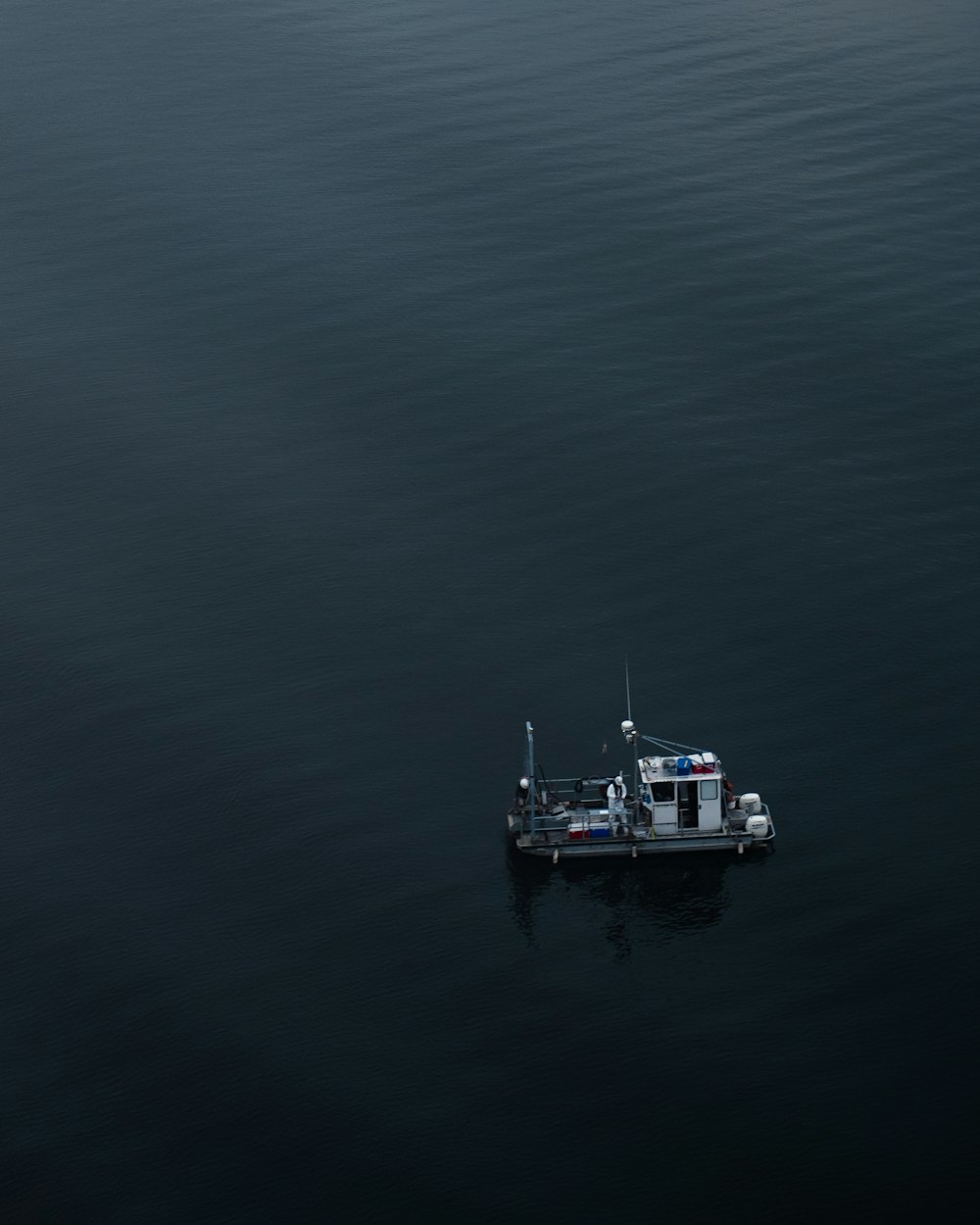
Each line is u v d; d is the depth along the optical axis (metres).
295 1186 82.00
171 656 120.56
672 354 155.88
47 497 138.25
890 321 159.12
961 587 124.19
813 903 98.19
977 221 175.62
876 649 118.62
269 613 124.88
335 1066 88.56
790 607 123.44
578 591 126.38
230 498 137.75
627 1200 80.50
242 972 94.75
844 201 181.12
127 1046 90.06
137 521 135.12
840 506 134.50
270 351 157.75
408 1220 80.00
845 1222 78.81
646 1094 86.19
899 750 109.38
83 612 125.19
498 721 114.06
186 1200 81.50
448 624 123.38
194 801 107.69
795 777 107.81
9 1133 85.19
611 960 95.00
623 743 111.38
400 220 180.25
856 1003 91.00
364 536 133.12
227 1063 88.81
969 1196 79.75
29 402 150.75
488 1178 82.00
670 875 101.25
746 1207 79.81
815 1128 83.69
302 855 103.38
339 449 143.75
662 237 175.38
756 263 170.00
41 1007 92.56
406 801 107.62
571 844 102.12
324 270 171.00
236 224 179.88
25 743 112.69
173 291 167.88
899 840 102.31
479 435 145.25
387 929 97.75
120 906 99.62
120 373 154.75
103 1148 84.31
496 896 100.19
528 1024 90.94
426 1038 90.25
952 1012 89.81
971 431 142.75
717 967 94.12
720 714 113.50
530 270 170.38
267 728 113.75
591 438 144.62
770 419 146.12
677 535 132.00
